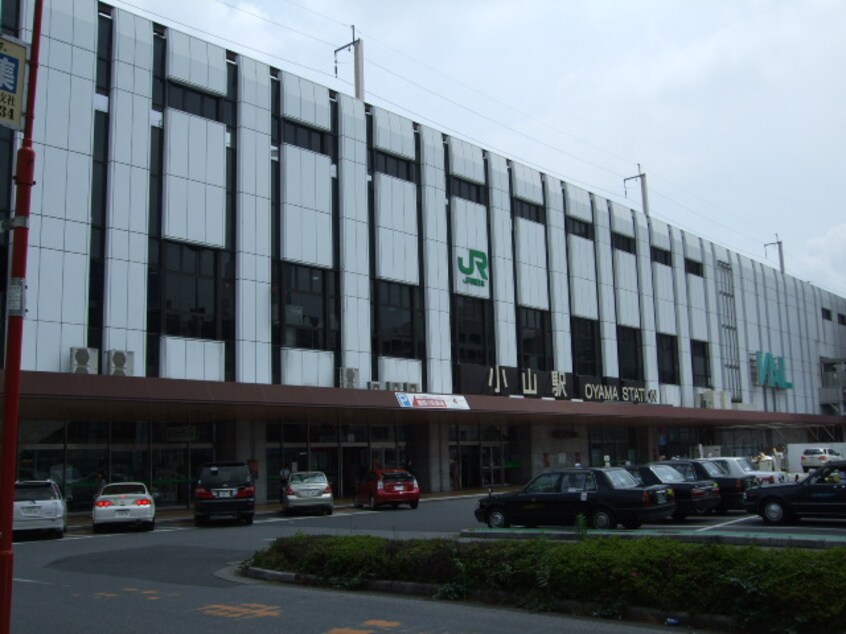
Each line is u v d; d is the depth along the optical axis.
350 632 8.79
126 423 28.94
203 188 29.88
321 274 33.47
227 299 30.28
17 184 6.78
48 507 21.02
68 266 25.75
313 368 32.34
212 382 26.75
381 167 36.69
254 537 20.27
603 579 9.62
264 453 32.00
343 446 35.22
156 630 9.01
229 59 31.80
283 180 32.50
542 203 44.78
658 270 52.22
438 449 38.88
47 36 26.20
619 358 48.03
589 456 47.75
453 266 39.06
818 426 66.31
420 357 36.91
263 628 9.05
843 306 77.56
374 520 24.30
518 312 42.06
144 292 27.56
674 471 21.91
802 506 18.41
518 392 41.25
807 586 8.17
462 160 40.38
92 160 26.86
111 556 16.81
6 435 6.32
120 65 27.98
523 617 9.62
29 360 24.50
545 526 18.30
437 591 11.09
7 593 6.11
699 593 8.93
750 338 60.56
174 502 29.67
